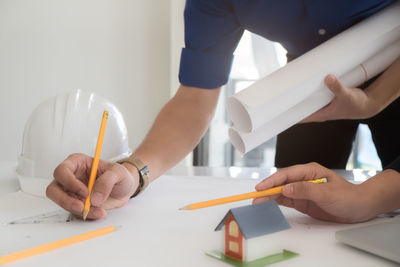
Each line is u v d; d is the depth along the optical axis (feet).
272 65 6.95
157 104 8.76
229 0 2.85
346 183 2.04
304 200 2.12
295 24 2.81
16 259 1.57
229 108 2.14
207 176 3.21
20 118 8.89
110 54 8.63
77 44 8.63
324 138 4.28
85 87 8.76
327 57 2.23
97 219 2.11
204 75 3.06
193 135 3.03
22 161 2.81
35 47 8.66
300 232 1.91
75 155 2.33
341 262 1.56
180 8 8.21
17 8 8.52
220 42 3.04
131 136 8.88
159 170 2.77
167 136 2.93
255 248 1.56
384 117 3.92
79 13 8.54
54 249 1.69
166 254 1.64
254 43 6.94
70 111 2.78
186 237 1.84
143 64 8.64
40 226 2.02
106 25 8.55
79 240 1.77
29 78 8.75
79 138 2.75
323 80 2.22
